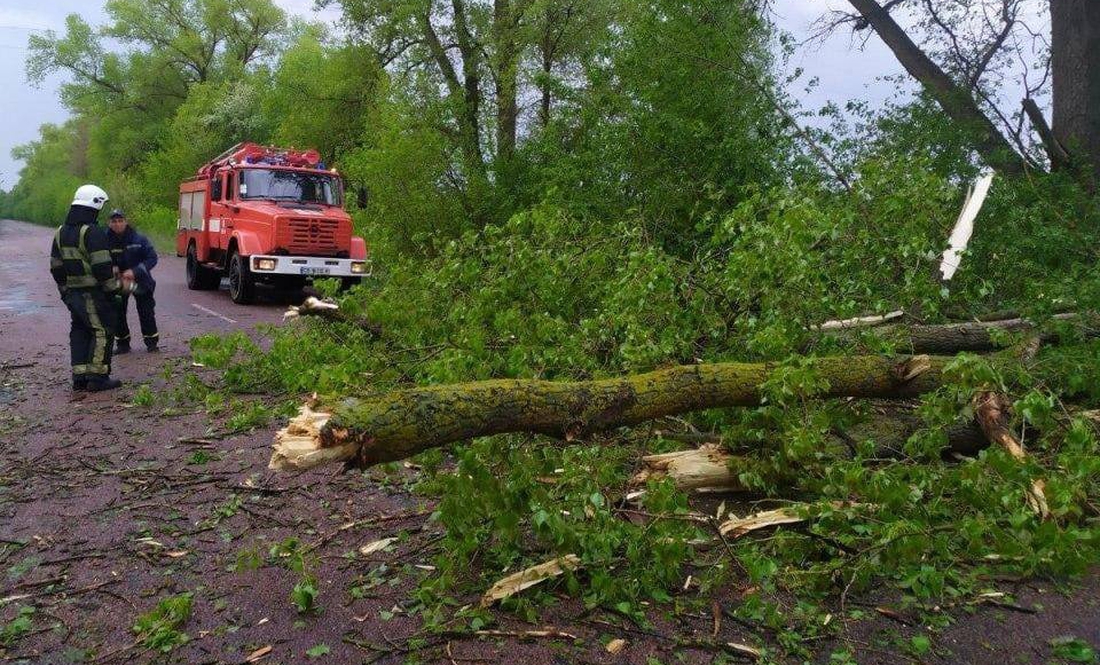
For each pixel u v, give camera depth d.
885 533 3.77
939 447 4.43
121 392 7.96
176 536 4.54
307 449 3.08
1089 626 3.66
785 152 11.45
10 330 11.89
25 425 6.81
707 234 11.40
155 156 38.06
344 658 3.34
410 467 5.50
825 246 6.12
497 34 19.19
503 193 15.59
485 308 6.01
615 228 6.85
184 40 44.25
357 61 23.53
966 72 14.98
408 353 6.16
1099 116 13.35
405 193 15.48
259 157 16.25
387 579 4.00
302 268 14.60
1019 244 8.04
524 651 3.38
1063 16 13.64
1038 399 3.92
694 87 11.94
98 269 7.87
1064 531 3.64
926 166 8.16
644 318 5.47
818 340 5.45
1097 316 6.32
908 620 3.69
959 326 6.14
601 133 12.45
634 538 3.82
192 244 18.05
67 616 3.69
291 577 4.03
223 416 7.01
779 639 3.47
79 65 46.47
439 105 16.95
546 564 3.88
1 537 4.55
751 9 12.94
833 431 5.06
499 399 3.58
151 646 3.41
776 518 4.29
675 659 3.34
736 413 4.96
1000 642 3.52
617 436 5.20
